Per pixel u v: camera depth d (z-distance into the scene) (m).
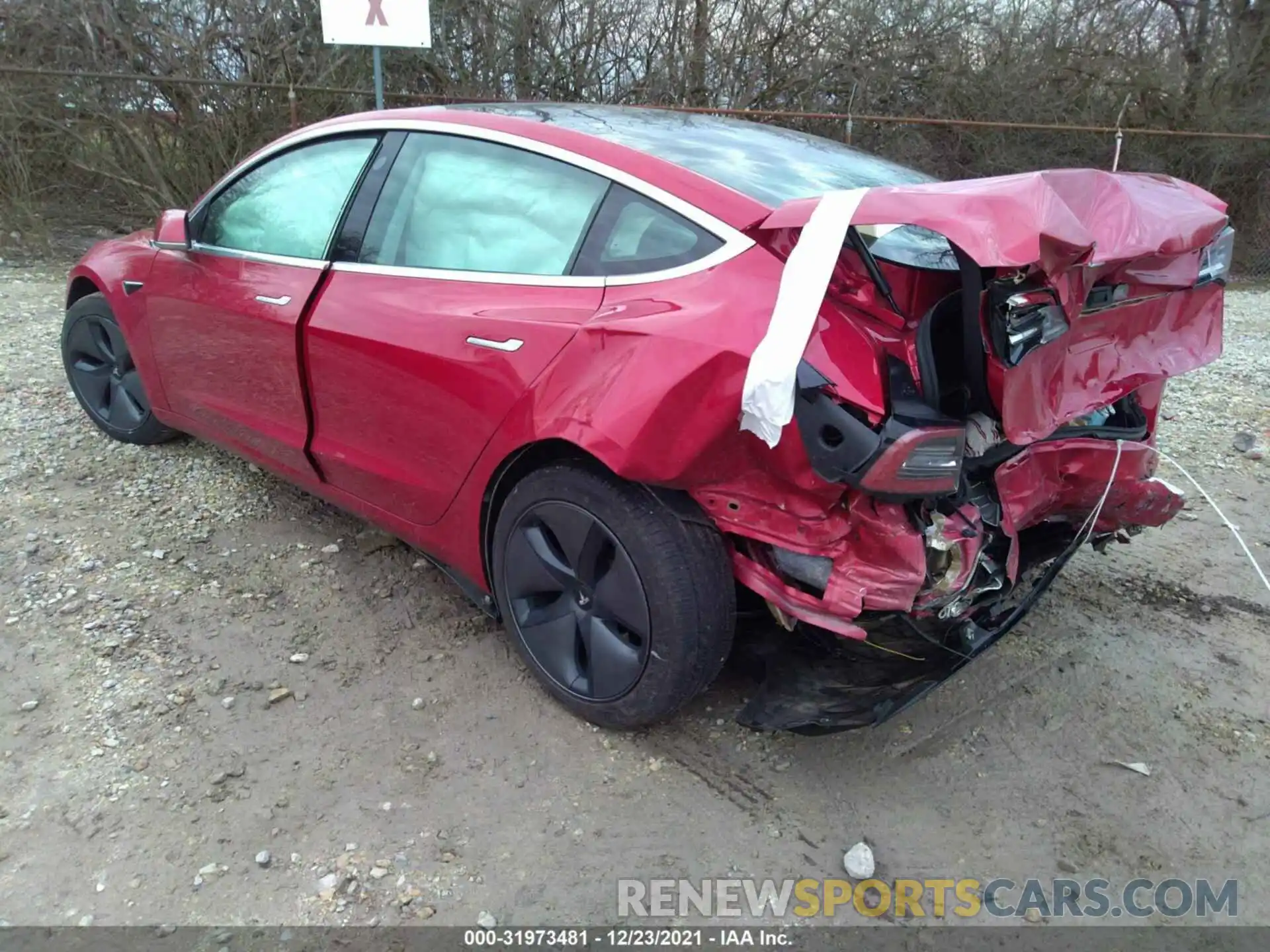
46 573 3.31
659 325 2.23
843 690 2.51
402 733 2.70
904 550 2.12
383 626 3.18
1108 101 13.44
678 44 11.60
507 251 2.72
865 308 2.12
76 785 2.44
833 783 2.63
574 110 3.11
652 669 2.47
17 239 8.91
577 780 2.57
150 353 3.85
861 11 12.37
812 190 2.57
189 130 9.53
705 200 2.38
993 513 2.39
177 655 2.95
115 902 2.14
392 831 2.37
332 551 3.59
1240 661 3.31
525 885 2.25
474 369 2.62
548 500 2.57
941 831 2.50
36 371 5.30
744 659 2.73
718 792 2.57
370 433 3.02
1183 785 2.71
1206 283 2.47
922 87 12.94
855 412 2.00
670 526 2.37
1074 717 2.96
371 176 3.08
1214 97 13.48
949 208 1.90
